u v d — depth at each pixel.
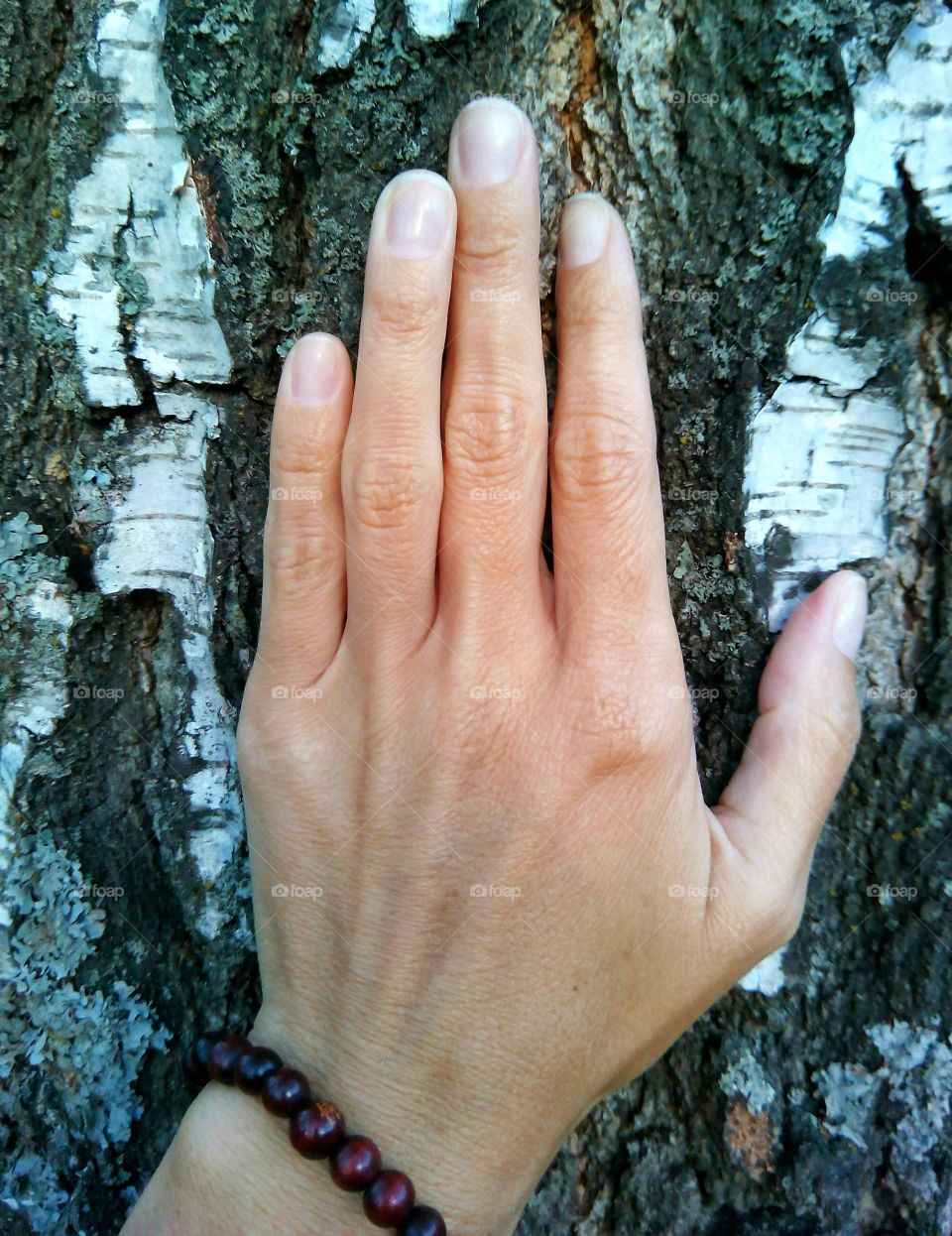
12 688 0.21
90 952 0.22
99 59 0.19
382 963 0.19
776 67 0.18
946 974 0.22
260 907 0.20
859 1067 0.22
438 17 0.18
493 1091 0.18
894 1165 0.22
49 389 0.20
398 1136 0.18
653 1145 0.23
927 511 0.21
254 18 0.18
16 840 0.22
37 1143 0.22
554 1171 0.23
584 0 0.18
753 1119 0.22
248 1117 0.19
